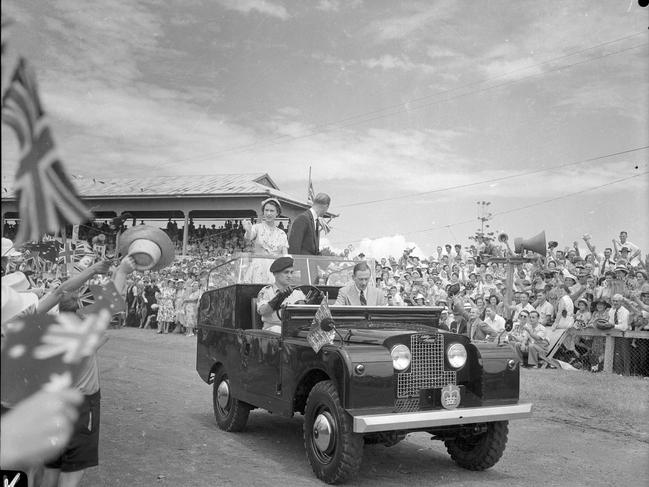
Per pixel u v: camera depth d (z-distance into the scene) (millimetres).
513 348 5438
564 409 7930
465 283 13758
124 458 5324
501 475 5262
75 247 3648
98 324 1365
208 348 7098
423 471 5352
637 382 9289
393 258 16891
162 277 19656
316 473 4961
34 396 1285
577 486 4934
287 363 5426
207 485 4664
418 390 5043
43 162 1164
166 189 15070
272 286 6199
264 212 7492
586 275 11852
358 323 5715
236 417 6441
